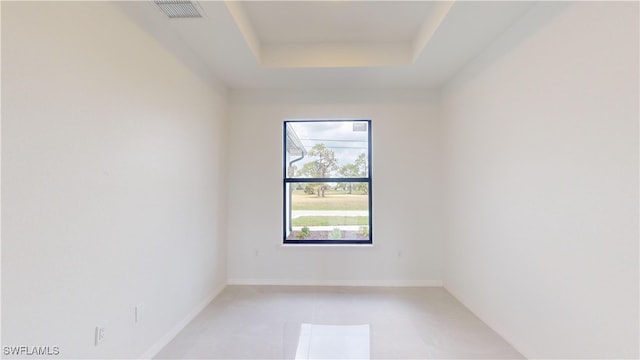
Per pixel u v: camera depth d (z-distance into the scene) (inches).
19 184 50.8
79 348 62.5
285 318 115.2
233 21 93.0
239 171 157.9
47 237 55.5
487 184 109.5
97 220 67.2
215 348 93.5
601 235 63.6
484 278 112.0
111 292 71.6
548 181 78.9
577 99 69.5
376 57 129.2
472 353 90.7
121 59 75.0
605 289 62.8
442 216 153.8
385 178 155.9
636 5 56.4
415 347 94.3
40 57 54.2
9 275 49.4
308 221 162.1
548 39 78.6
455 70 133.0
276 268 156.8
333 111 156.8
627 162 58.2
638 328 56.5
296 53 130.7
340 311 121.7
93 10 66.2
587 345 67.1
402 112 156.0
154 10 85.2
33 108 53.0
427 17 107.6
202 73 123.6
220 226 145.9
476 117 117.7
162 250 93.4
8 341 49.5
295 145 163.0
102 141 68.7
